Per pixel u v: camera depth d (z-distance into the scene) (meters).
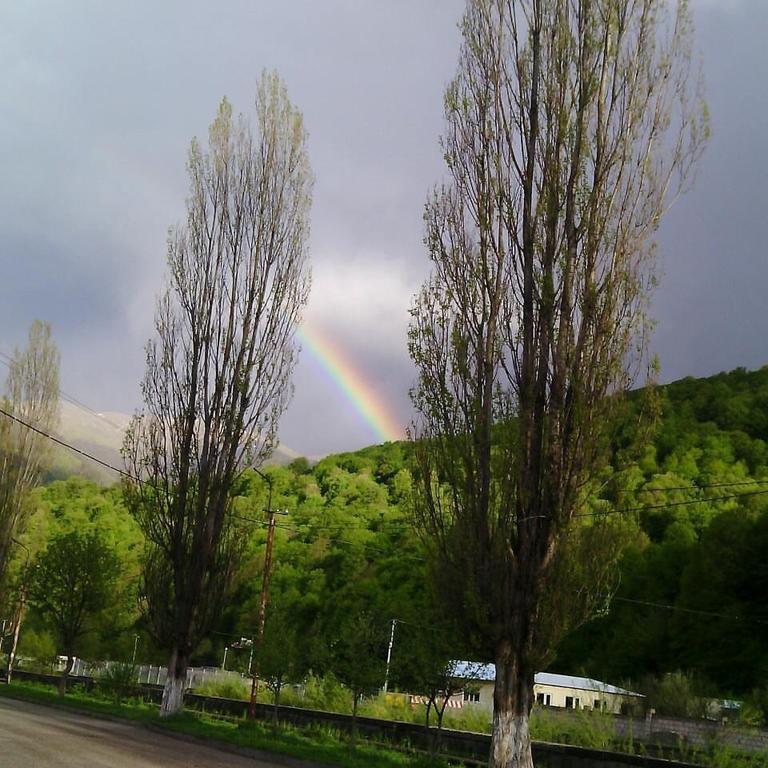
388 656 28.08
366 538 65.38
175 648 28.58
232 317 30.14
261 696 42.31
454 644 19.02
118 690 39.50
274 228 30.66
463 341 17.61
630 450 16.69
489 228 17.92
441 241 18.23
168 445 29.73
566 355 16.84
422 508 17.59
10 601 54.72
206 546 29.00
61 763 15.51
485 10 18.75
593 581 16.30
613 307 16.92
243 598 65.94
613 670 55.81
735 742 26.64
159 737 24.97
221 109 31.06
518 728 15.89
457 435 17.34
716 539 55.28
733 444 64.75
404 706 38.94
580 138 17.55
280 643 29.69
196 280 30.34
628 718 33.31
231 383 29.75
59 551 45.34
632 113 17.70
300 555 66.75
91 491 88.69
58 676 50.12
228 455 29.50
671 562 58.19
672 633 54.56
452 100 18.66
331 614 58.84
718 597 53.62
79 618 44.34
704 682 46.75
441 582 17.11
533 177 17.83
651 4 18.08
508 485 16.69
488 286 17.66
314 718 32.16
